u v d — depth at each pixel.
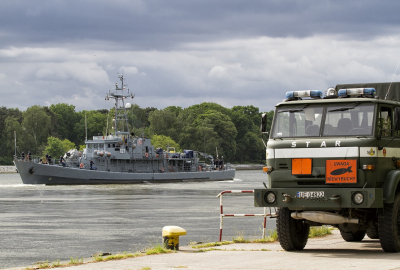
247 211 39.78
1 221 33.50
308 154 16.06
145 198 57.44
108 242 23.34
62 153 175.50
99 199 55.91
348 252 16.52
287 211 16.78
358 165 15.59
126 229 28.66
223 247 18.27
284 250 17.25
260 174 158.75
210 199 55.34
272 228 28.16
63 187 79.56
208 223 31.25
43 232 27.33
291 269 12.85
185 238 23.91
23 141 182.75
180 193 66.88
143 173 91.69
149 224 31.23
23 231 27.81
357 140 15.67
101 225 30.81
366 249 17.41
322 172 15.87
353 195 15.23
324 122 16.31
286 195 15.86
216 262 14.20
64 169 84.12
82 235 26.00
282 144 16.42
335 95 17.05
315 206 15.61
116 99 93.50
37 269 13.82
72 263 14.57
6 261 18.34
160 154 96.56
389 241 15.82
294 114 16.72
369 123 15.88
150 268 13.18
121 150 89.88
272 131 16.88
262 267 13.21
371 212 16.39
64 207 45.50
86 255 19.64
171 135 183.50
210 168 110.50
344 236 20.19
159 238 24.75
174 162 101.06
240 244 19.25
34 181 83.44
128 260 14.82
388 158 16.09
